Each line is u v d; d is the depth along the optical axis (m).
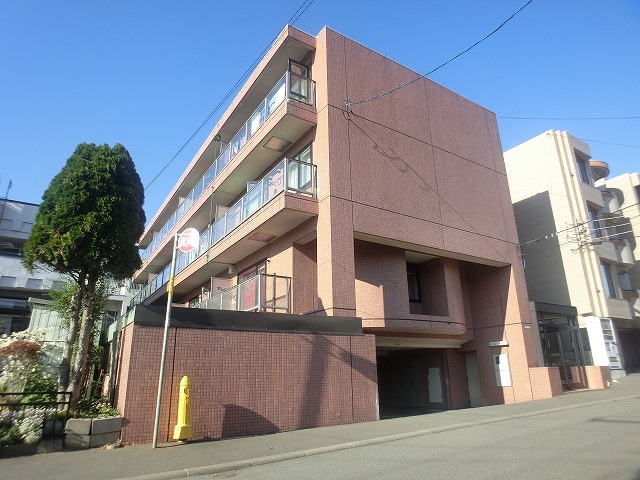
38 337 11.84
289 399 9.82
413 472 5.85
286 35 14.62
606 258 22.78
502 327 17.14
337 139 13.66
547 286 22.98
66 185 10.23
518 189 25.23
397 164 14.95
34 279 23.83
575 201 23.08
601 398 13.94
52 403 8.04
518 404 13.41
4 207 27.27
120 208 10.55
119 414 8.46
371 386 11.10
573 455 6.34
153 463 6.73
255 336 9.84
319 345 10.62
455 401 17.34
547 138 24.38
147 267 28.95
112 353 12.13
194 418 8.67
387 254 15.03
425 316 15.15
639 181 27.75
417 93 16.69
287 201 12.55
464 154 17.48
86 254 9.93
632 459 5.98
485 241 16.84
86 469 6.41
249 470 6.48
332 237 12.42
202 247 19.14
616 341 20.86
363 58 15.41
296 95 14.20
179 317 9.16
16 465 6.66
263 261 16.00
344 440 8.28
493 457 6.46
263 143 15.24
